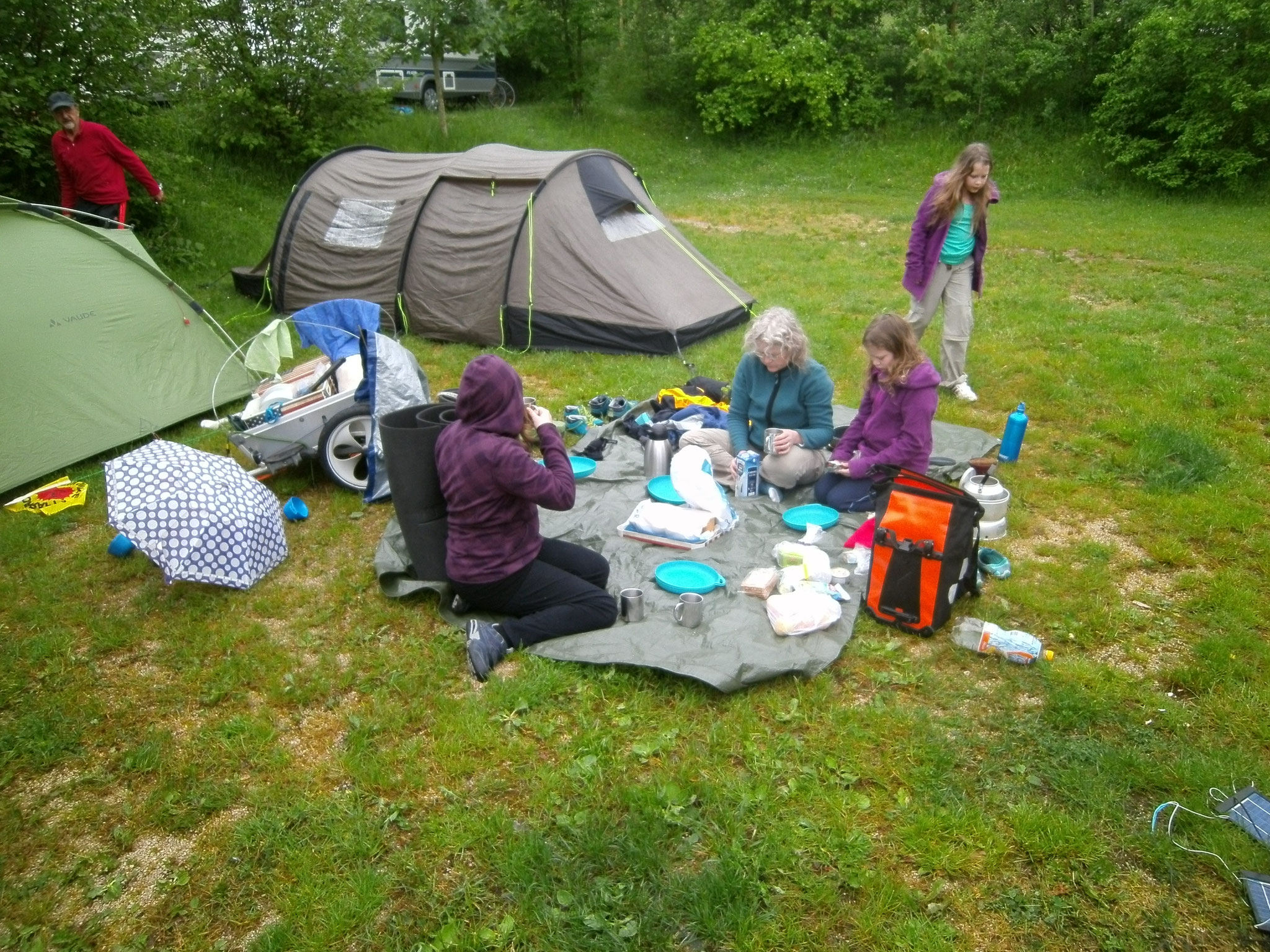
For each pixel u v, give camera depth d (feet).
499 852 8.80
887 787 9.59
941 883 8.42
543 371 23.29
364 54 42.65
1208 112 46.44
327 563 14.57
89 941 8.22
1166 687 11.19
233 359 21.49
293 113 42.50
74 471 18.12
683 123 64.59
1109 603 12.98
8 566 14.74
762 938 7.89
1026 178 52.47
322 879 8.61
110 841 9.34
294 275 27.86
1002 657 11.57
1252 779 9.52
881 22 63.46
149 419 19.38
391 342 16.57
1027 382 21.62
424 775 9.93
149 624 13.03
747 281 32.42
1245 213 43.57
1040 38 56.49
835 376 22.75
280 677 11.71
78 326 18.45
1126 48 53.21
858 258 36.42
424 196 25.93
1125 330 25.50
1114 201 47.57
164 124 33.58
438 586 12.84
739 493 15.90
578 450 17.95
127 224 26.91
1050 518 15.57
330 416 16.74
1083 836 8.79
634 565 13.84
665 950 7.84
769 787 9.53
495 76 63.87
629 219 25.75
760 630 11.87
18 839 9.40
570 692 11.10
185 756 10.41
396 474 12.45
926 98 60.54
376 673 11.69
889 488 12.17
